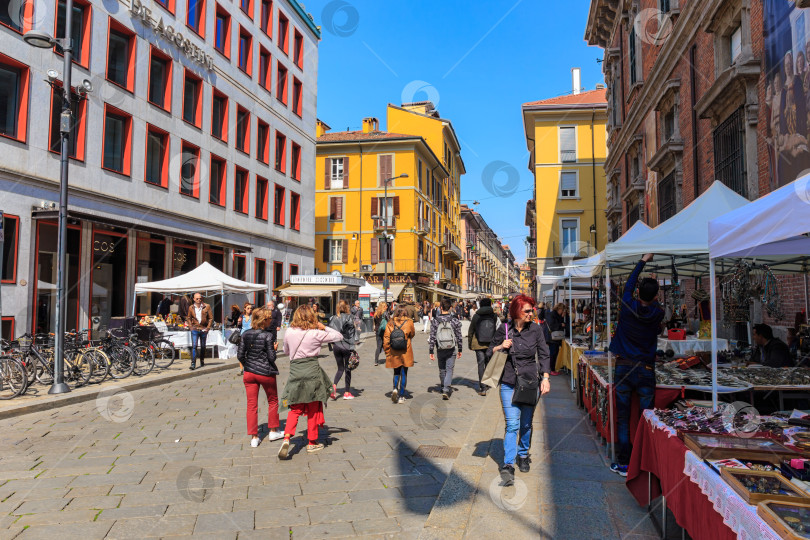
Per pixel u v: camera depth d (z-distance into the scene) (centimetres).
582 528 350
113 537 346
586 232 3309
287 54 2725
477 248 7488
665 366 633
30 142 1344
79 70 1488
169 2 1875
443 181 4966
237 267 2314
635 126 1856
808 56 708
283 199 2691
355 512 391
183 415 734
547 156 3375
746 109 903
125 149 1677
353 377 1134
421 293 4212
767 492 234
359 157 3984
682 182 1331
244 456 535
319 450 554
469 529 350
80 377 959
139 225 1666
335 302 2502
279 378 1115
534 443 568
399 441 595
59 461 516
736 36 1028
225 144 2188
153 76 1819
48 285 1405
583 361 740
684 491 300
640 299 482
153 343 1188
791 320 773
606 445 534
